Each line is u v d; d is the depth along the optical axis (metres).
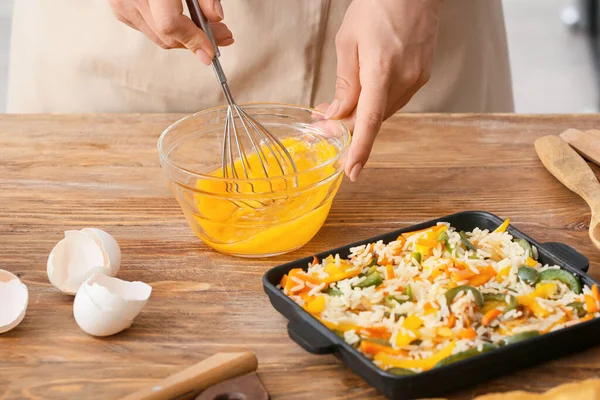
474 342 0.97
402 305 1.04
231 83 1.78
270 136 1.27
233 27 1.72
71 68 1.81
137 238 1.31
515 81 3.90
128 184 1.47
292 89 1.77
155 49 1.75
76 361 1.03
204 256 1.26
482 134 1.64
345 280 1.10
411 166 1.52
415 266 1.12
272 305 1.11
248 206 1.20
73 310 1.11
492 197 1.42
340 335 1.01
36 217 1.37
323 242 1.30
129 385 0.99
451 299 1.03
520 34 4.35
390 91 1.39
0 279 1.11
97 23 1.76
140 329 1.09
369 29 1.36
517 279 1.09
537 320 1.01
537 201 1.41
